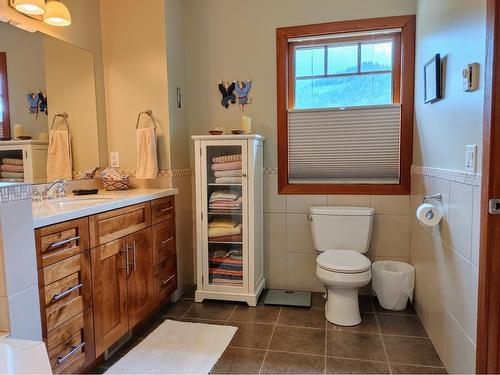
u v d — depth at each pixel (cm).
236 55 287
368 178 277
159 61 264
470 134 150
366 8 262
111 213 191
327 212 262
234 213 267
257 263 275
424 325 226
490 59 130
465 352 156
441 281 191
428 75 212
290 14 275
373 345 207
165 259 257
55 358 154
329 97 282
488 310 137
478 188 142
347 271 221
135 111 271
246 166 259
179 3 285
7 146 194
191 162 305
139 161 264
